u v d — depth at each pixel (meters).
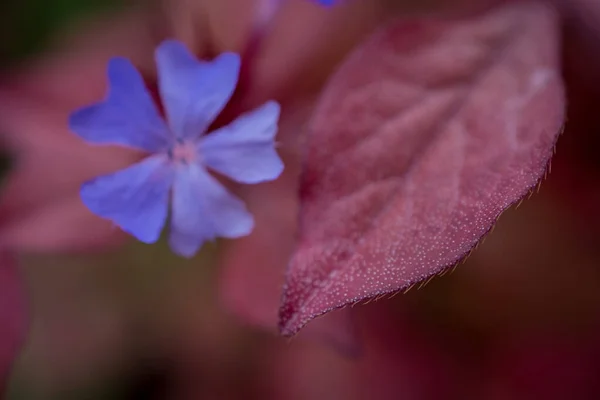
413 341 0.20
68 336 0.20
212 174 0.16
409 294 0.20
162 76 0.14
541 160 0.14
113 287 0.20
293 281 0.14
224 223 0.15
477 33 0.15
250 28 0.16
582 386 0.20
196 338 0.20
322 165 0.14
